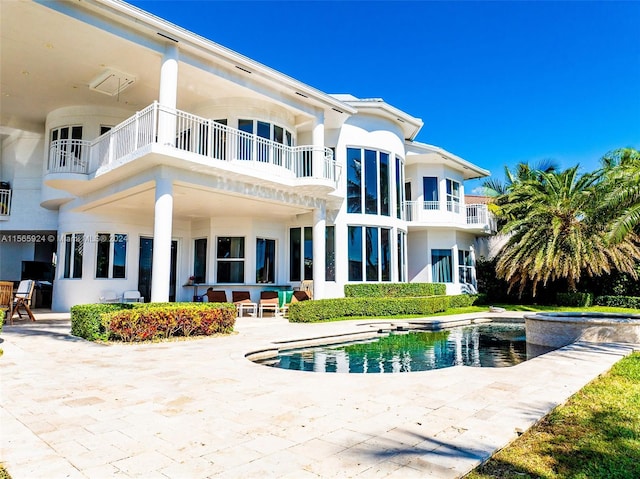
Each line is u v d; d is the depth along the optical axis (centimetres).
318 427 407
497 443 368
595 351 852
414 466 320
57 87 1378
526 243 1997
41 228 1711
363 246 1825
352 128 1847
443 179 2323
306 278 1802
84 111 1520
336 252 1753
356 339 1212
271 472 309
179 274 1806
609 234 1268
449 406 479
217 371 660
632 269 1966
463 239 2406
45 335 1010
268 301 1634
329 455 340
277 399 505
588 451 360
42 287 1909
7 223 1709
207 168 1183
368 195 1862
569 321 1033
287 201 1479
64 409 461
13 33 1065
